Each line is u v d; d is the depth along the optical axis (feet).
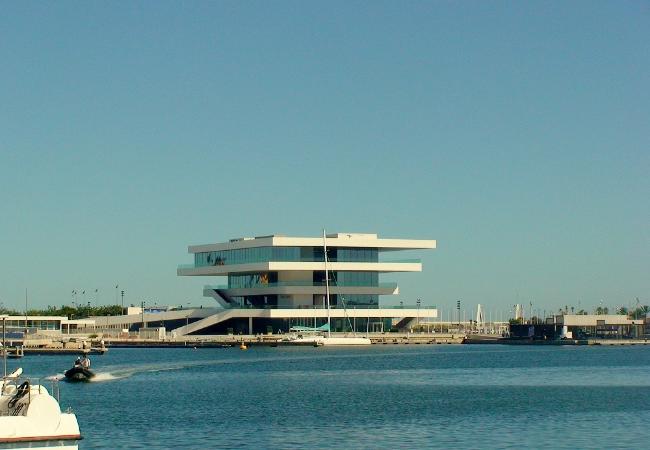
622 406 385.91
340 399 416.26
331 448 279.08
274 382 509.76
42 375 551.18
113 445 282.15
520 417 349.00
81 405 388.37
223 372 582.76
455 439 295.48
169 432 308.40
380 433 307.78
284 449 276.82
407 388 474.90
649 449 277.03
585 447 280.51
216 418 344.69
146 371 587.68
